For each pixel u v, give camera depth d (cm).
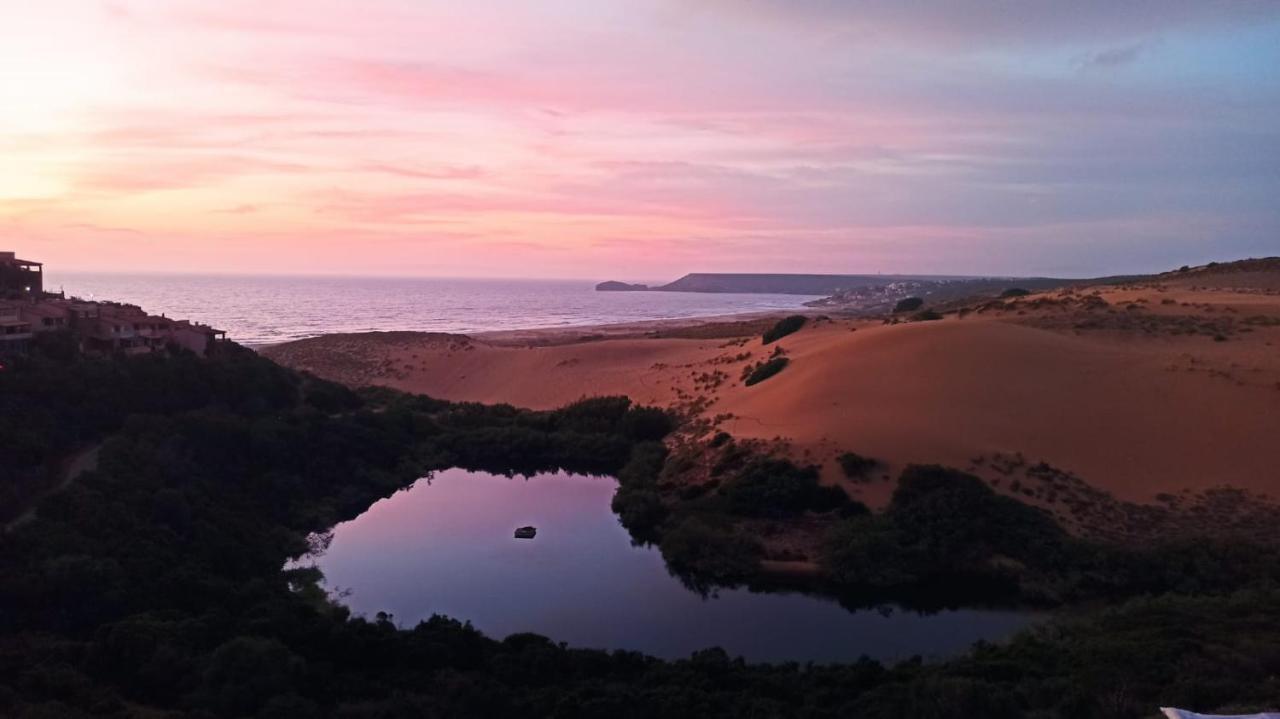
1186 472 4603
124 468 4106
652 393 8175
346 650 2898
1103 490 4550
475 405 8025
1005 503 4366
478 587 4097
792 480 4791
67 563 3119
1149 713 2080
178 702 2428
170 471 4388
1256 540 4009
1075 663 2502
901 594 3975
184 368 5600
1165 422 5022
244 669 2528
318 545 4672
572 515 5362
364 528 5022
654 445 6462
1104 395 5403
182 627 2831
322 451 5766
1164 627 2756
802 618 3744
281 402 6341
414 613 3750
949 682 2333
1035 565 4009
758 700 2444
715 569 4225
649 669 2853
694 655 3077
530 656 2919
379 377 9862
